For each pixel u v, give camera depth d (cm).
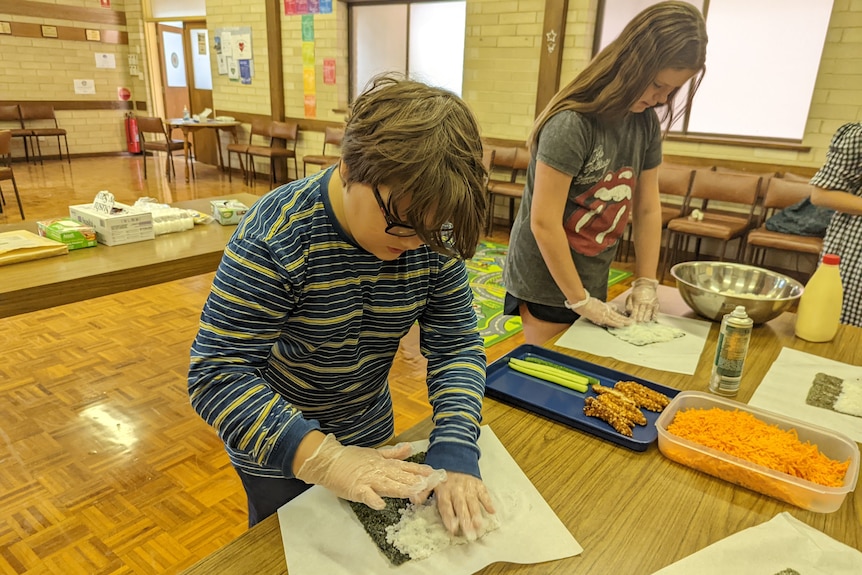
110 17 824
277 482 97
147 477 184
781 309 136
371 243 69
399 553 70
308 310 77
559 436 96
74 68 805
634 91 120
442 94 62
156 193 608
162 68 857
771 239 355
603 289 154
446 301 90
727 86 408
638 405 102
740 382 114
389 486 72
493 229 518
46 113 768
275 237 71
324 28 606
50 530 161
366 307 82
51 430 206
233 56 695
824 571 69
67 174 697
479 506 76
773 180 380
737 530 76
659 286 172
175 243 204
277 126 661
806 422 98
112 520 166
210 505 173
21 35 749
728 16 396
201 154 789
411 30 567
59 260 179
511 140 509
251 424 71
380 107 60
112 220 196
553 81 467
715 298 138
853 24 353
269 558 69
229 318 72
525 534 74
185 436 206
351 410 99
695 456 87
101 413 218
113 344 277
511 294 155
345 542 71
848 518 79
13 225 207
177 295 344
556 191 130
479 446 91
